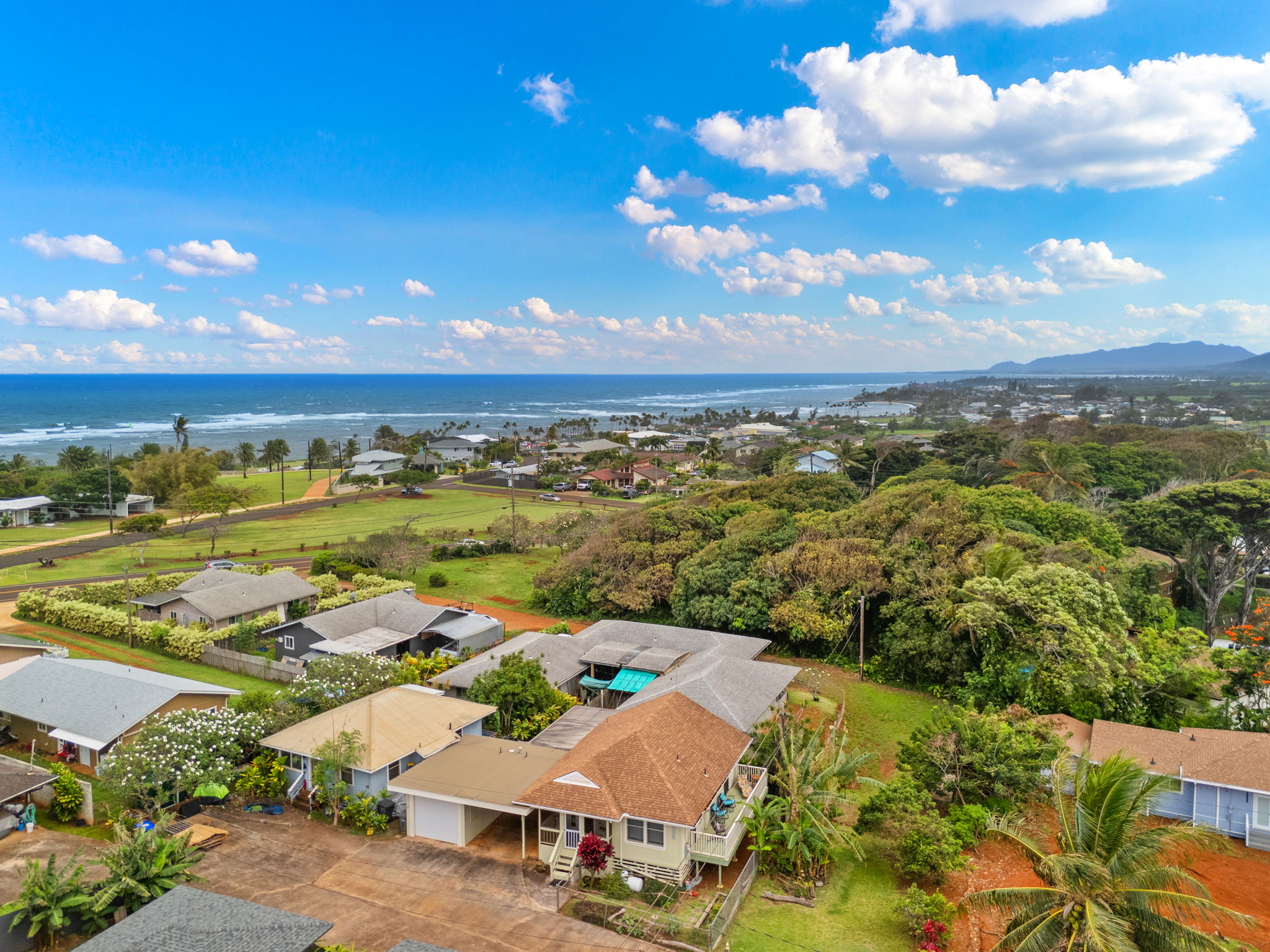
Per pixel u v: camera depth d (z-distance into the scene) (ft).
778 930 79.05
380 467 507.71
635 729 98.63
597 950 73.87
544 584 215.72
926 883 88.43
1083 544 191.72
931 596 159.02
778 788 106.01
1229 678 135.85
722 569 191.52
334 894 82.12
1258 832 97.71
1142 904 59.52
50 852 88.63
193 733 102.01
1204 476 339.57
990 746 104.01
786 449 514.27
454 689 138.10
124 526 310.65
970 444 406.21
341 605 204.74
